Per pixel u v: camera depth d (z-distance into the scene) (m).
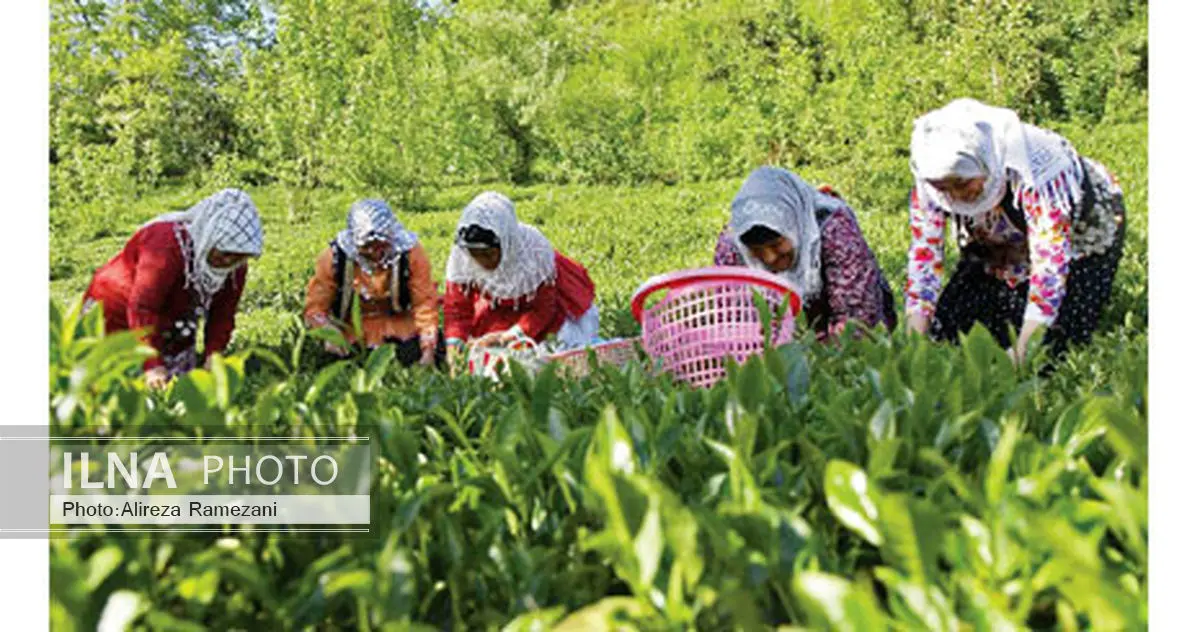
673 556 1.36
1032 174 3.83
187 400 1.78
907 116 16.05
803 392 2.23
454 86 22.69
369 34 21.97
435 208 19.05
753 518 1.38
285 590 1.52
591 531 1.64
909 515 1.25
